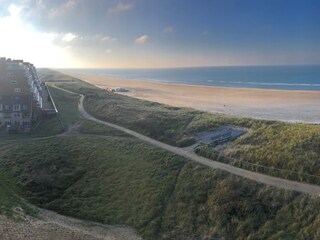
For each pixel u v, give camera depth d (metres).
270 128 64.75
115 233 46.44
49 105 102.56
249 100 144.75
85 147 68.75
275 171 50.62
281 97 151.75
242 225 43.41
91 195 54.69
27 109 88.38
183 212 48.28
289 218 42.28
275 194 45.59
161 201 51.06
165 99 150.25
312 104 128.88
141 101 113.88
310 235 39.53
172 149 64.56
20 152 68.62
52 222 47.53
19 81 91.38
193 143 66.50
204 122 75.50
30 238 40.38
